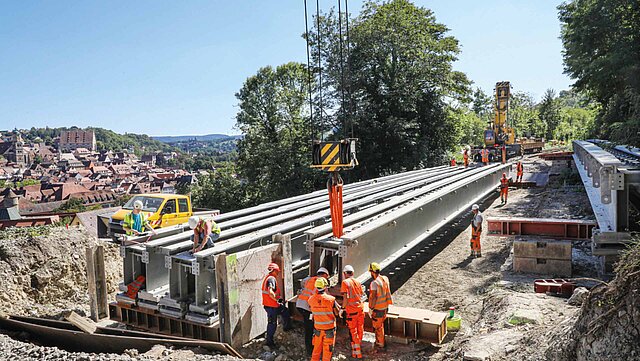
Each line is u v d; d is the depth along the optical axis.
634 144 18.20
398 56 36.66
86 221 30.11
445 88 37.81
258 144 39.69
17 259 10.78
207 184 44.06
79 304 10.91
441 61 36.50
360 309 6.97
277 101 40.41
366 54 35.78
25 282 10.60
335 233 8.20
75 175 198.62
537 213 16.78
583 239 10.98
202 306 7.56
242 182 42.81
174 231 9.26
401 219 10.40
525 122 68.31
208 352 6.95
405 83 34.97
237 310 7.44
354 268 8.16
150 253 8.19
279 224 9.93
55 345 8.09
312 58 36.38
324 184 35.97
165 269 8.54
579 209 16.64
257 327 7.88
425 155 35.12
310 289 7.33
